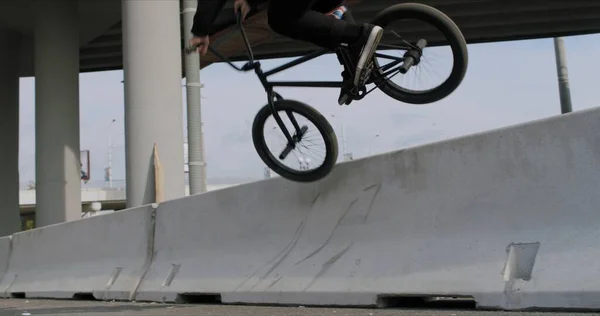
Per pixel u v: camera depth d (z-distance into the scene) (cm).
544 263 409
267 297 545
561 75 2058
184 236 636
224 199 606
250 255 575
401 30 755
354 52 407
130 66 1118
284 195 564
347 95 427
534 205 426
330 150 483
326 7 419
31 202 5291
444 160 473
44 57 1755
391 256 487
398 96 462
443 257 459
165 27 1130
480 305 429
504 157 443
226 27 423
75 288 737
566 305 391
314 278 523
